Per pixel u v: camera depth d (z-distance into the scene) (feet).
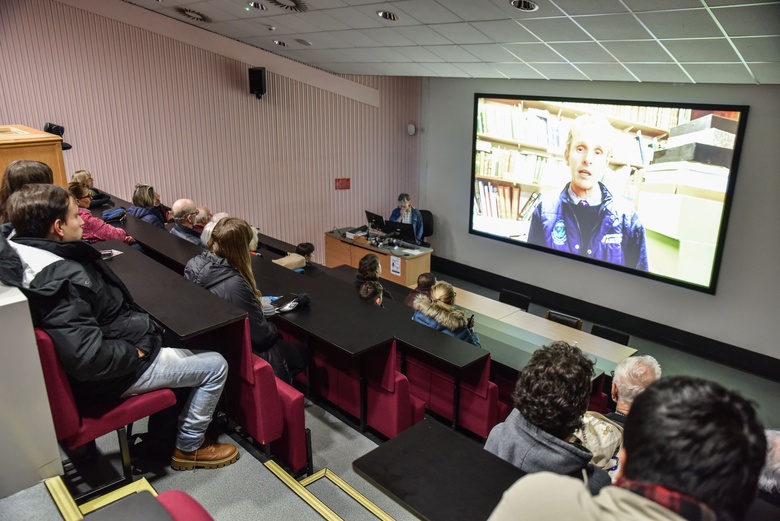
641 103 21.16
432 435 5.03
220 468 8.19
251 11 18.25
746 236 19.44
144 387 7.13
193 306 7.94
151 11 21.90
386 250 26.05
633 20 11.94
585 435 5.85
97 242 10.58
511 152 26.27
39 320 6.11
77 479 7.70
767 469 5.12
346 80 27.58
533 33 14.53
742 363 20.30
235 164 25.52
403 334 10.25
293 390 8.89
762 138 18.49
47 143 10.93
